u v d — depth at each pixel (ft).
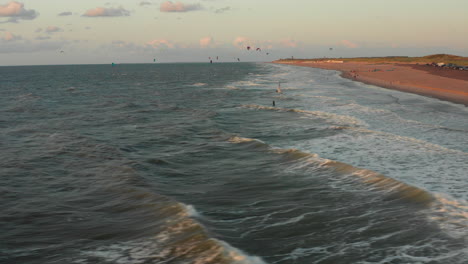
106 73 474.08
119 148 60.90
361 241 28.99
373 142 60.80
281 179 44.34
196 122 84.94
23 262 26.27
